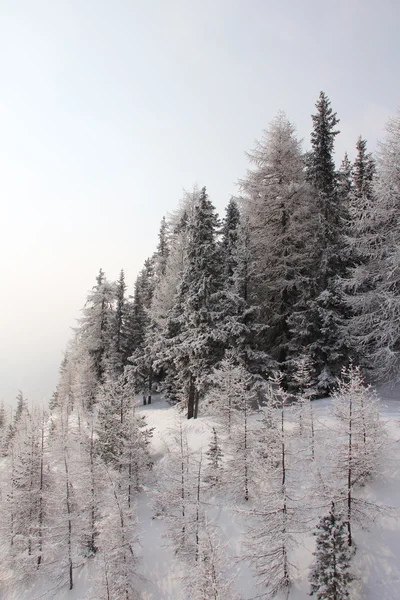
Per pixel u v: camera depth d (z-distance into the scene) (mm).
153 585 13680
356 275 20062
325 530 10609
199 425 22734
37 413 30312
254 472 15344
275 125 26859
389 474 13023
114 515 14883
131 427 19766
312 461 13953
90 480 17422
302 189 25281
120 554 14023
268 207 26266
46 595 15273
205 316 24500
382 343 19922
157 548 15188
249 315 23781
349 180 33500
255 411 20922
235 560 12680
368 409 12547
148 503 17734
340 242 24078
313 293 23656
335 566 10031
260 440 15211
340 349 21547
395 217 18922
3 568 18016
